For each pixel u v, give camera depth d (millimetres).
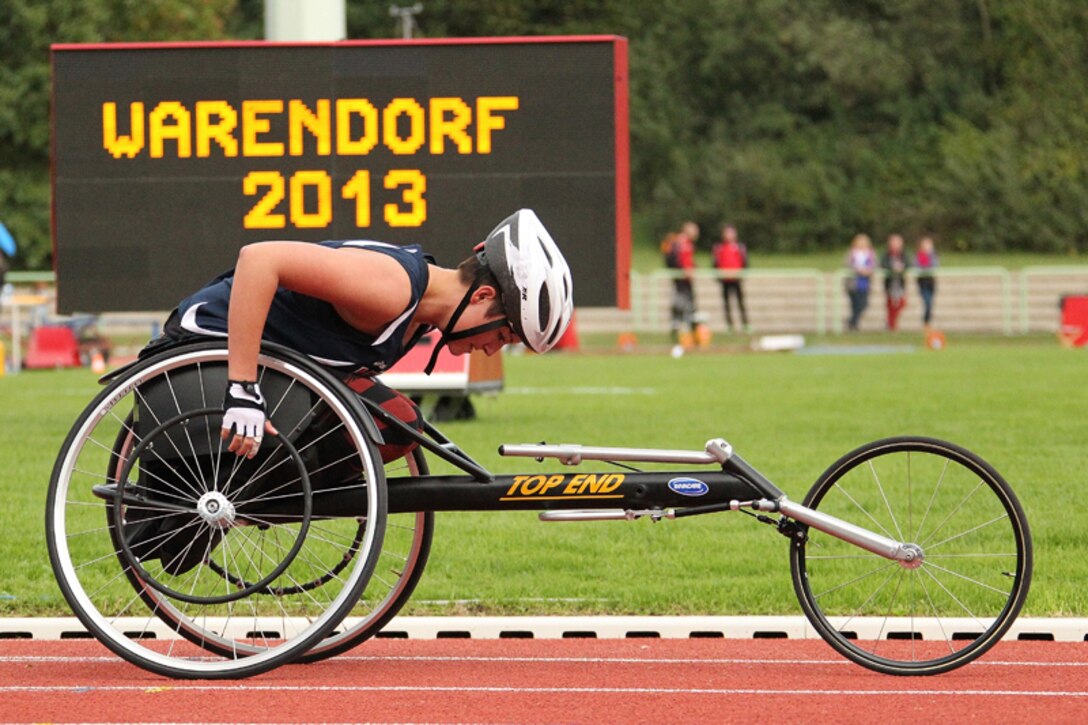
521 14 88438
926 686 8211
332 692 8062
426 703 7812
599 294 21312
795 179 80750
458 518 13938
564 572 11398
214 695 7988
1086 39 80375
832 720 7457
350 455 8383
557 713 7598
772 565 11453
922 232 79062
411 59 21219
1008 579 10133
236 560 9422
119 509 8219
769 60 86688
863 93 86750
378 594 10336
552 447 8539
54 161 21281
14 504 14383
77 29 61875
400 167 21234
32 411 25453
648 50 87312
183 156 21250
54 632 9617
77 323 42500
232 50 21203
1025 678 8398
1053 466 16625
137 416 8586
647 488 8508
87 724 7375
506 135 21219
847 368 35500
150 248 21328
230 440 7996
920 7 86938
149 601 8570
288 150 21234
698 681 8336
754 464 16797
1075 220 76312
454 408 23281
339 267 7883
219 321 8250
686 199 80750
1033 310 55344
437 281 8328
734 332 52969
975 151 79625
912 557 8602
